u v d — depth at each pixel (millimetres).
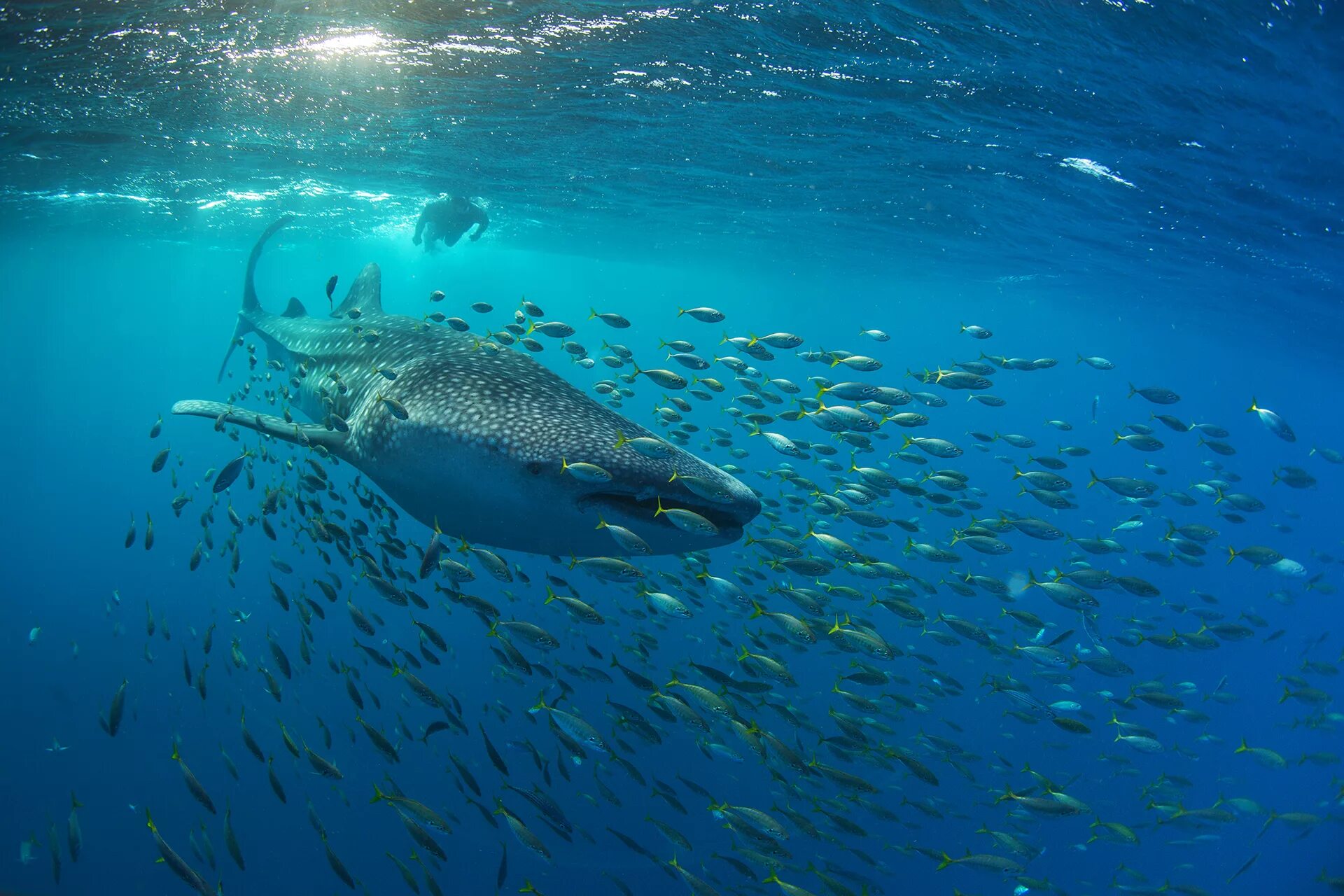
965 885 16672
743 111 14539
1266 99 11453
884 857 17078
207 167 19922
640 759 18641
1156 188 16688
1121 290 32406
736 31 10867
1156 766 21656
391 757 5707
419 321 7211
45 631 30625
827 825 9164
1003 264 30094
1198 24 9664
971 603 30500
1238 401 96875
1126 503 12336
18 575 40625
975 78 12203
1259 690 29625
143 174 20578
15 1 9461
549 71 12562
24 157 17953
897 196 20578
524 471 4328
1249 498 10000
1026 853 7461
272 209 27609
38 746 21984
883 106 13766
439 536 5016
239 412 5992
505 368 5367
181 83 12867
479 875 16406
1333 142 12586
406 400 4879
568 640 12625
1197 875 18375
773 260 37125
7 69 11883
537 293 79500
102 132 16000
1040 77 11891
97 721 22984
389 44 11273
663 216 26766
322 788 18953
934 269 33938
